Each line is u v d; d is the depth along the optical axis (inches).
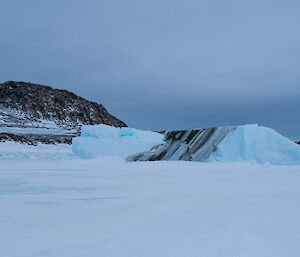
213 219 251.4
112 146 1102.4
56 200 367.2
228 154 800.3
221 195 365.1
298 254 174.4
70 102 4035.4
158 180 520.1
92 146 1139.3
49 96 3961.6
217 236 206.4
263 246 185.5
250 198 339.6
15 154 1531.7
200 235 211.2
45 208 324.2
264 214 261.3
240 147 804.6
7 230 241.3
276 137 825.5
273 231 213.6
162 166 744.3
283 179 516.7
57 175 613.6
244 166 721.0
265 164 751.1
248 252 176.4
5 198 382.9
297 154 799.7
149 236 216.7
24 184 498.3
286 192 382.3
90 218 276.4
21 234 230.4
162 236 214.8
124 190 426.0
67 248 199.2
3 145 1835.6
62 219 275.3
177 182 492.1
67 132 2955.2
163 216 273.4
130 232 228.8
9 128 2807.6
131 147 1075.9
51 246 203.6
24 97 3777.1
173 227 236.2
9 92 3860.7
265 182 482.9
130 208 311.3
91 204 340.2
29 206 335.0
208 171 649.6
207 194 374.6
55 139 2351.1
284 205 297.7
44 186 476.7
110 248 196.1
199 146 871.7
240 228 220.5
